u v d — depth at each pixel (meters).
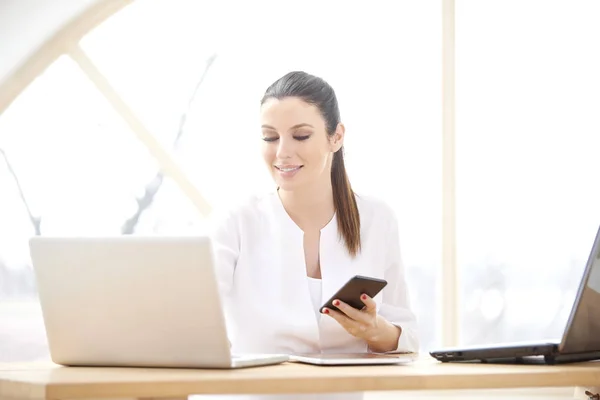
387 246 2.74
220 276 2.55
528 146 4.60
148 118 4.55
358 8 4.60
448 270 4.54
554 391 4.25
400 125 4.59
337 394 2.48
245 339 2.55
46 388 1.67
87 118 4.52
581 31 4.61
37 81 4.48
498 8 4.62
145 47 4.56
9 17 4.05
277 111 2.56
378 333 2.36
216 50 4.58
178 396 1.71
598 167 4.57
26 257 4.45
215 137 4.57
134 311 2.01
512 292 4.56
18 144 4.46
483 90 4.61
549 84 4.61
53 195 4.48
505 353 2.16
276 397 2.45
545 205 4.58
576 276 4.56
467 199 4.59
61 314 2.10
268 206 2.66
